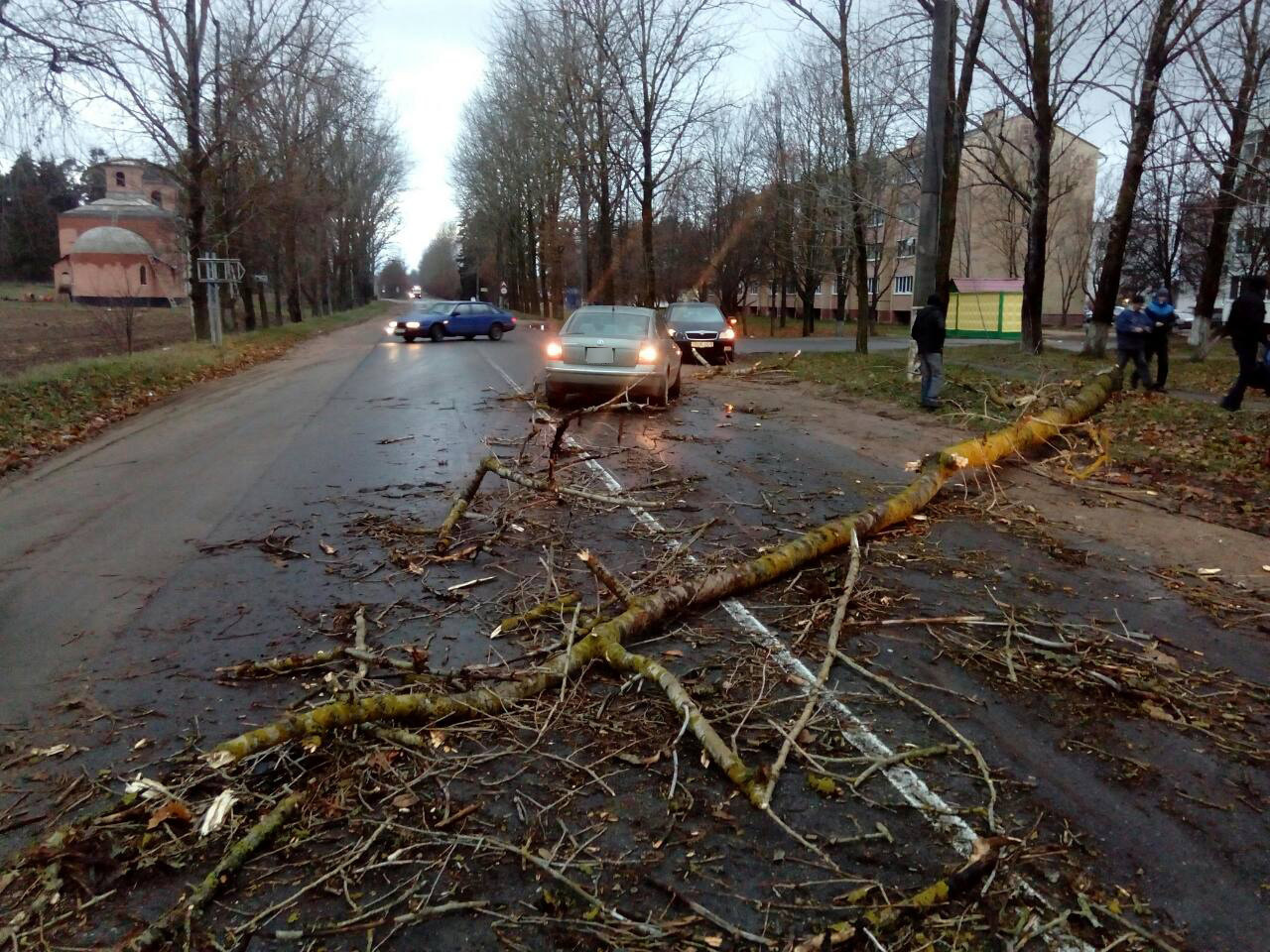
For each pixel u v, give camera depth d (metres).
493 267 88.25
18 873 2.98
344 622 5.01
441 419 12.16
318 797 3.37
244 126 26.69
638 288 50.06
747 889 2.92
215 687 4.26
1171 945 2.69
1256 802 3.40
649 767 3.61
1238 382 12.08
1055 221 49.12
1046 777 3.55
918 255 15.55
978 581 5.73
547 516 7.11
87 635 4.90
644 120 29.69
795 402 14.42
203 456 9.89
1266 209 20.00
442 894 2.90
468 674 4.18
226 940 2.71
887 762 3.58
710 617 5.08
